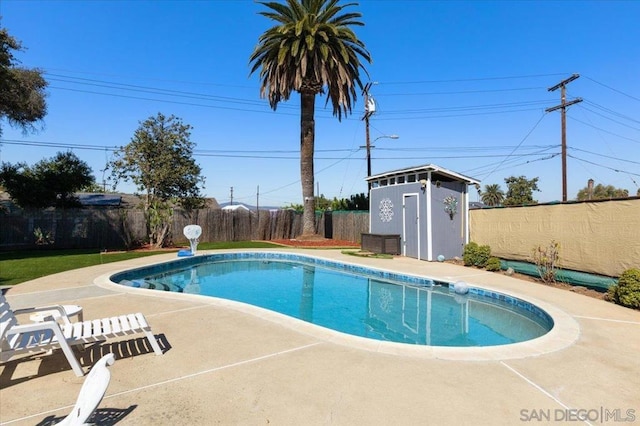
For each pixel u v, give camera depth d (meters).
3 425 2.74
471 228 13.64
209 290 9.78
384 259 13.35
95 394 2.27
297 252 15.67
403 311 7.67
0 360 3.26
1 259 12.85
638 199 7.71
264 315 5.71
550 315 5.95
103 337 3.75
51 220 17.30
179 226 20.62
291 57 17.95
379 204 16.05
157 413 2.90
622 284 6.62
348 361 3.97
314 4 17.91
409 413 2.93
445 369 3.79
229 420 2.81
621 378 3.63
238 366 3.83
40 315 4.59
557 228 9.77
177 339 4.63
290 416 2.87
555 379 3.59
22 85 16.83
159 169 23.05
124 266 11.02
